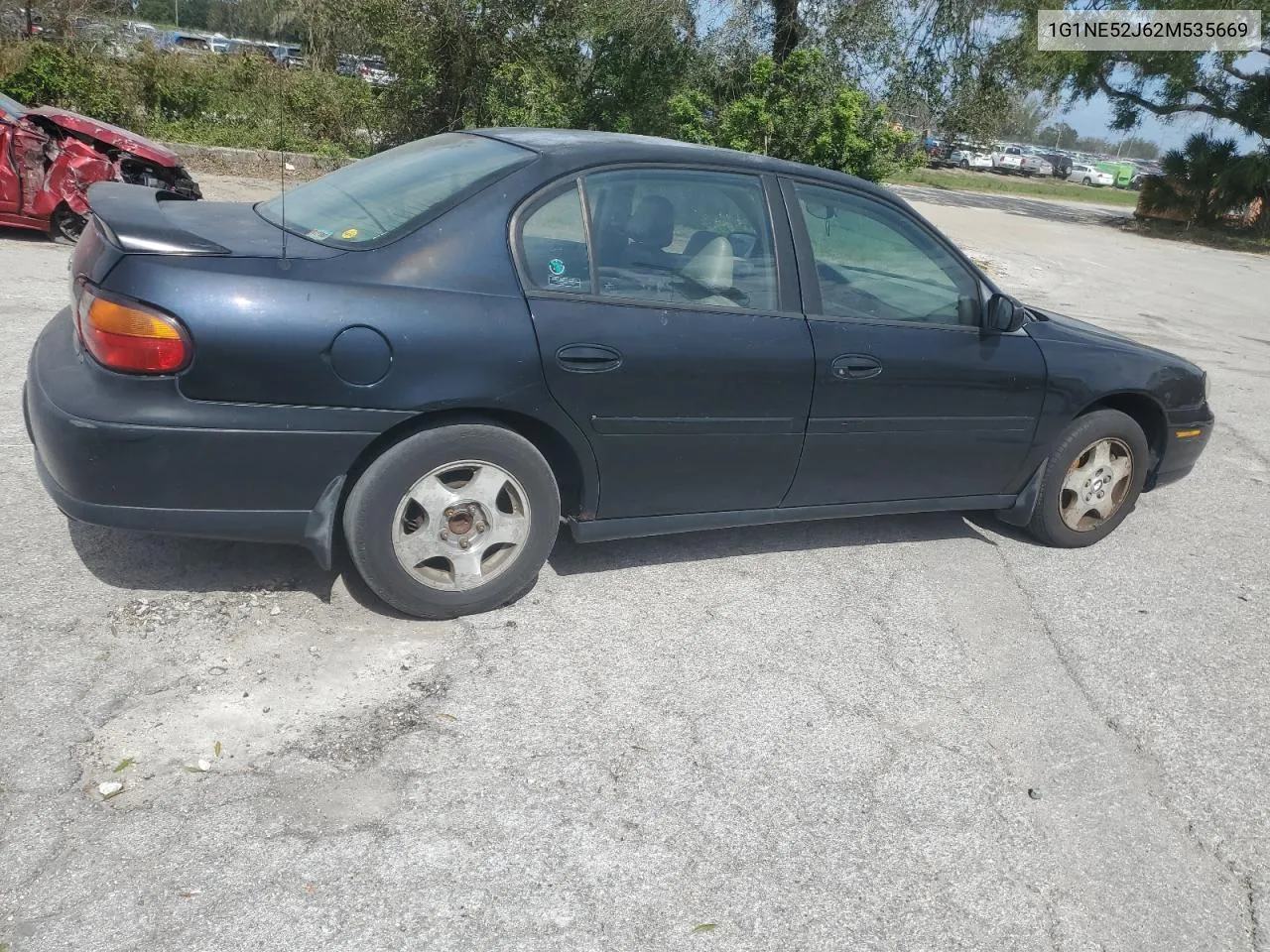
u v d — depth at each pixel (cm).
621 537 407
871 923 263
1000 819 309
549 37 1812
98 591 368
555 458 387
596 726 329
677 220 392
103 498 321
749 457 413
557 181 371
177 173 1017
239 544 410
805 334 411
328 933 238
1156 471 539
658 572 441
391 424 339
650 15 1670
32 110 969
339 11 1883
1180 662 418
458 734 316
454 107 1856
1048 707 374
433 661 352
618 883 265
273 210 396
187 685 323
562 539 460
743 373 396
